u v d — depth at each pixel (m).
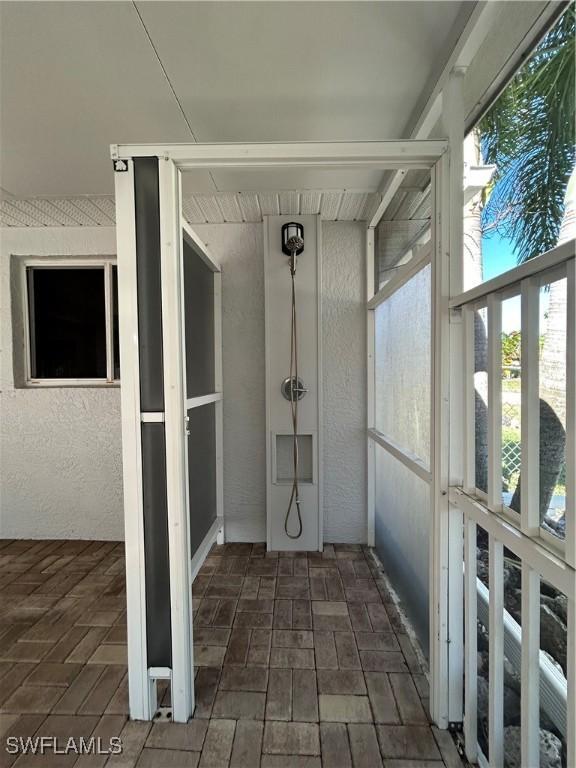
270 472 2.64
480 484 1.33
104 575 2.39
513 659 1.22
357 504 2.76
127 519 1.35
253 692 1.46
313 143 1.30
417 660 1.63
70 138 1.71
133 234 1.31
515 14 1.03
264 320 2.68
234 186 2.15
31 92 1.42
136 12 1.09
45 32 1.15
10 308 2.84
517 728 1.18
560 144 1.03
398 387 2.03
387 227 2.48
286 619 1.91
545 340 0.98
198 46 1.21
